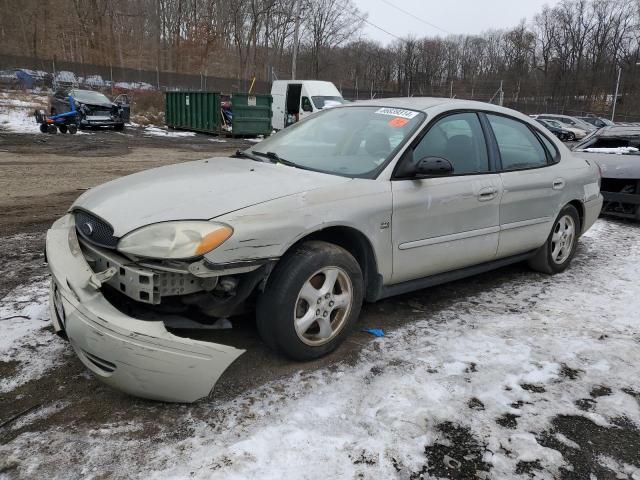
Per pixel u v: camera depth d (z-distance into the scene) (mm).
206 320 3004
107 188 3328
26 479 2211
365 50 72625
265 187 3107
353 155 3709
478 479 2328
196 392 2609
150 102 31281
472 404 2857
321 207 3076
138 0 64375
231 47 62875
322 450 2439
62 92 22984
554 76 74500
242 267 2732
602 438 2639
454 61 75312
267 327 3023
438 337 3641
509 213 4320
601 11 76562
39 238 5777
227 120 22406
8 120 22875
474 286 4746
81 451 2387
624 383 3143
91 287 2637
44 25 63438
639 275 5203
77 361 3129
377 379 3061
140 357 2486
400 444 2508
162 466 2305
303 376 3062
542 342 3623
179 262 2625
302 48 64062
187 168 3658
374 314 4008
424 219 3635
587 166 5363
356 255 3479
